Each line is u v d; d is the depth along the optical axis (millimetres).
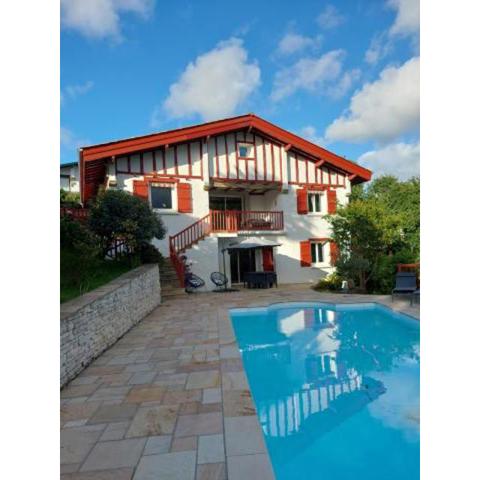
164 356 5348
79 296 5531
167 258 13773
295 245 16828
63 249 6867
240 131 15812
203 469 2502
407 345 7055
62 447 2832
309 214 17172
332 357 6391
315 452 3395
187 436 2961
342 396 4715
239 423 3129
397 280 10125
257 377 5469
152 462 2604
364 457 3344
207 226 14695
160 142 13734
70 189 26328
